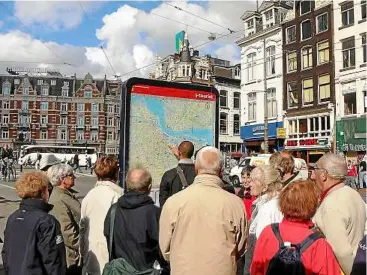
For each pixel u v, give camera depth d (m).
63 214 4.01
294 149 30.30
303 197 2.67
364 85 25.50
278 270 2.54
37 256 3.08
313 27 29.23
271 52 33.00
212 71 53.66
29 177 3.36
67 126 80.38
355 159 25.52
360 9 26.05
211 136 6.79
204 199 3.02
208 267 2.87
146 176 3.53
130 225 3.34
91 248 3.99
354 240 3.07
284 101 31.39
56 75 85.44
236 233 3.02
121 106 6.16
